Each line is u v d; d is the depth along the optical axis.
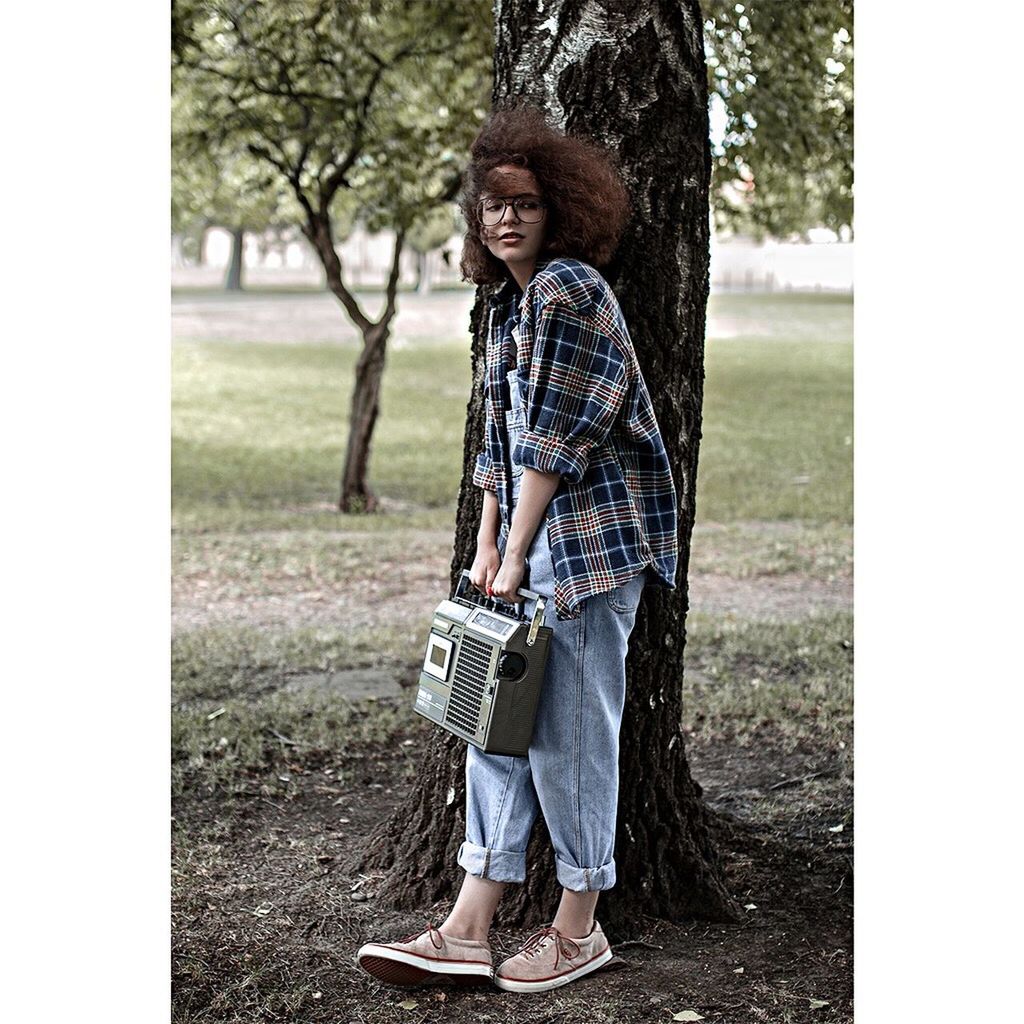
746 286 40.00
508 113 2.43
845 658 5.19
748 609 6.18
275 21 7.71
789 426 13.85
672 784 2.88
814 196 7.46
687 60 2.69
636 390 2.40
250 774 3.90
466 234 2.50
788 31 5.64
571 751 2.44
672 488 2.47
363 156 8.87
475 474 2.56
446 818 2.94
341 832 3.46
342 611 6.32
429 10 7.55
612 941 2.74
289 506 9.87
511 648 2.37
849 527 8.45
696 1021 2.39
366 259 54.44
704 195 2.75
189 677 4.98
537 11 2.67
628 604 2.43
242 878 3.10
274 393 17.62
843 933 2.76
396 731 4.37
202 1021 2.40
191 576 7.05
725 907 2.84
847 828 3.36
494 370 2.48
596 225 2.38
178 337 25.14
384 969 2.44
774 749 4.15
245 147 8.94
